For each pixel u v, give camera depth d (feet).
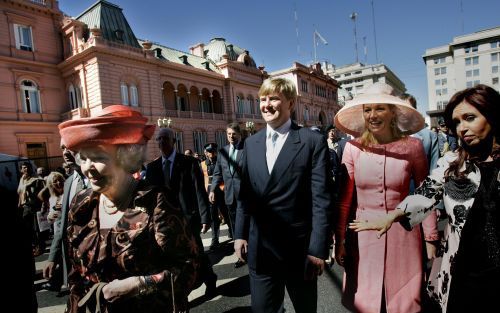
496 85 193.06
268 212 5.93
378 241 6.01
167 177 10.26
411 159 6.04
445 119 4.75
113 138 3.58
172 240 3.67
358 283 6.12
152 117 71.87
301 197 5.92
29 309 3.91
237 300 10.24
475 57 198.90
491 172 4.24
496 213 4.09
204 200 11.65
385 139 6.31
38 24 64.69
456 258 4.56
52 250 8.67
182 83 82.69
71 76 66.49
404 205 5.39
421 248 6.09
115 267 3.63
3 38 59.26
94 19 70.23
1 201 3.79
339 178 6.80
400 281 5.85
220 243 17.48
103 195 3.96
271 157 6.23
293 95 6.27
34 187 17.28
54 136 66.28
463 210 4.50
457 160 4.71
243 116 100.94
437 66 231.50
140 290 3.42
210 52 115.03
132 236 3.58
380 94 6.03
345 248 6.47
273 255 5.83
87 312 3.55
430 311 5.69
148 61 71.31
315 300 5.94
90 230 3.85
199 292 11.08
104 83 62.44
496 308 4.06
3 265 3.66
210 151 21.29
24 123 61.21
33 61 62.95
